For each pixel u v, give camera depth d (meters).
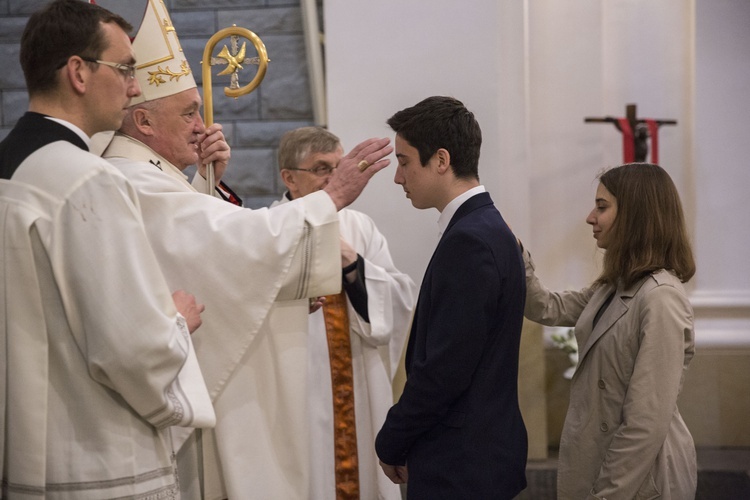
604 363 2.01
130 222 1.51
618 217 2.05
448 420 1.84
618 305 2.02
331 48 3.64
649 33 4.14
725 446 3.87
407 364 2.06
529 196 3.89
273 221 1.87
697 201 4.04
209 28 4.09
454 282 1.77
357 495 2.66
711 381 3.87
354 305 2.59
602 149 4.17
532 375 3.75
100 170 1.51
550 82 4.17
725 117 4.00
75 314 1.49
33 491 1.48
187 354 1.56
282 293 1.90
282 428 2.00
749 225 4.00
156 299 1.51
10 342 1.48
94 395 1.52
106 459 1.52
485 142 3.62
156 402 1.50
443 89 3.62
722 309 3.94
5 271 1.49
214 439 2.01
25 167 1.52
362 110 3.64
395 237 3.62
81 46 1.57
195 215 1.86
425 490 1.84
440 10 3.60
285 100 4.09
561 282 4.21
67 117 1.59
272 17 4.05
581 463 2.03
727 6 3.97
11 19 4.09
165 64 1.97
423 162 1.93
